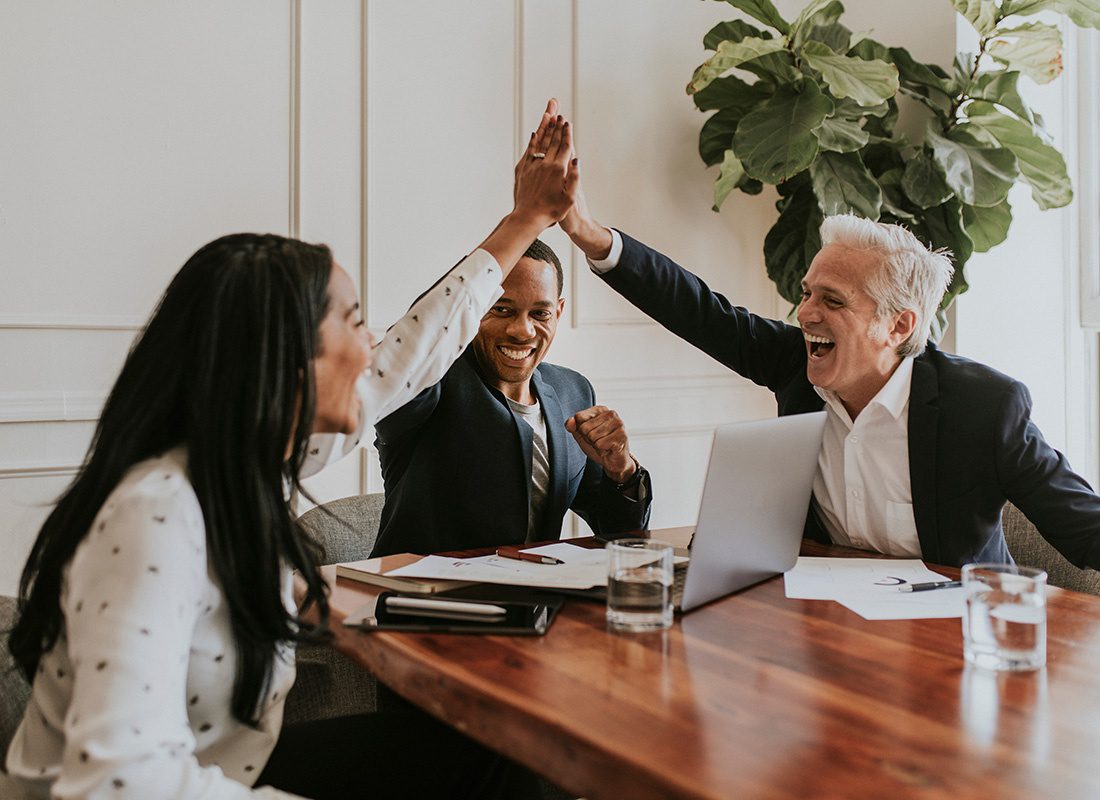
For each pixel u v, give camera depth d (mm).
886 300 1697
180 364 983
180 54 2514
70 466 2422
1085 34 3145
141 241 2480
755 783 748
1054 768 785
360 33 2779
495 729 925
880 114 2928
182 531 921
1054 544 1642
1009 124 2873
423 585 1324
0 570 2346
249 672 1020
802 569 1517
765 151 2773
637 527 1854
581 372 3225
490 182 3021
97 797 819
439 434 1738
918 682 995
